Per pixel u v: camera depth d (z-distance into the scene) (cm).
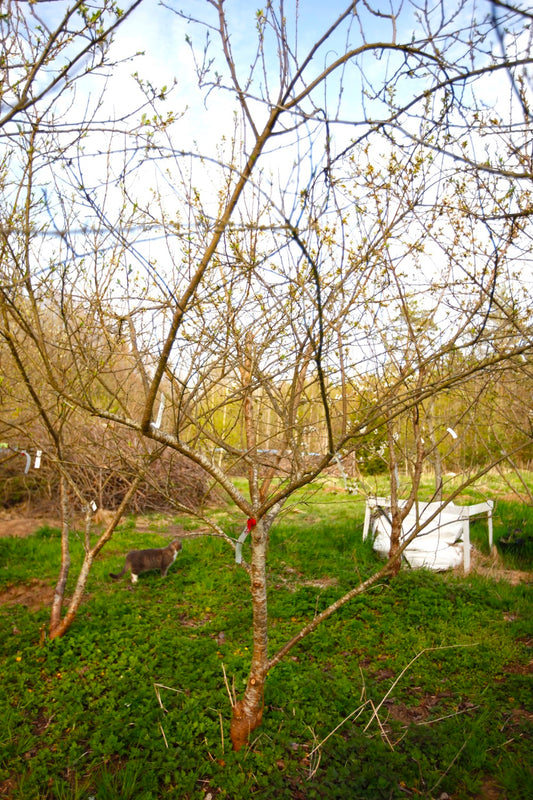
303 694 459
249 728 393
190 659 521
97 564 854
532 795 348
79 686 471
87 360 379
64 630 561
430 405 652
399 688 479
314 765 375
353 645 560
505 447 668
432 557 826
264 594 394
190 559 874
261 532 390
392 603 657
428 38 231
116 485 1260
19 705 445
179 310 283
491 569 816
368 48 223
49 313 516
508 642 559
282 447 455
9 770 372
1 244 347
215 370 444
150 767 367
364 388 531
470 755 385
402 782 362
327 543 948
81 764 375
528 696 462
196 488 1351
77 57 233
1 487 1210
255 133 260
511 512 1108
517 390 613
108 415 328
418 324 515
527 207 423
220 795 346
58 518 1173
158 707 437
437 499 918
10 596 733
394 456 719
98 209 300
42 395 532
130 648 541
